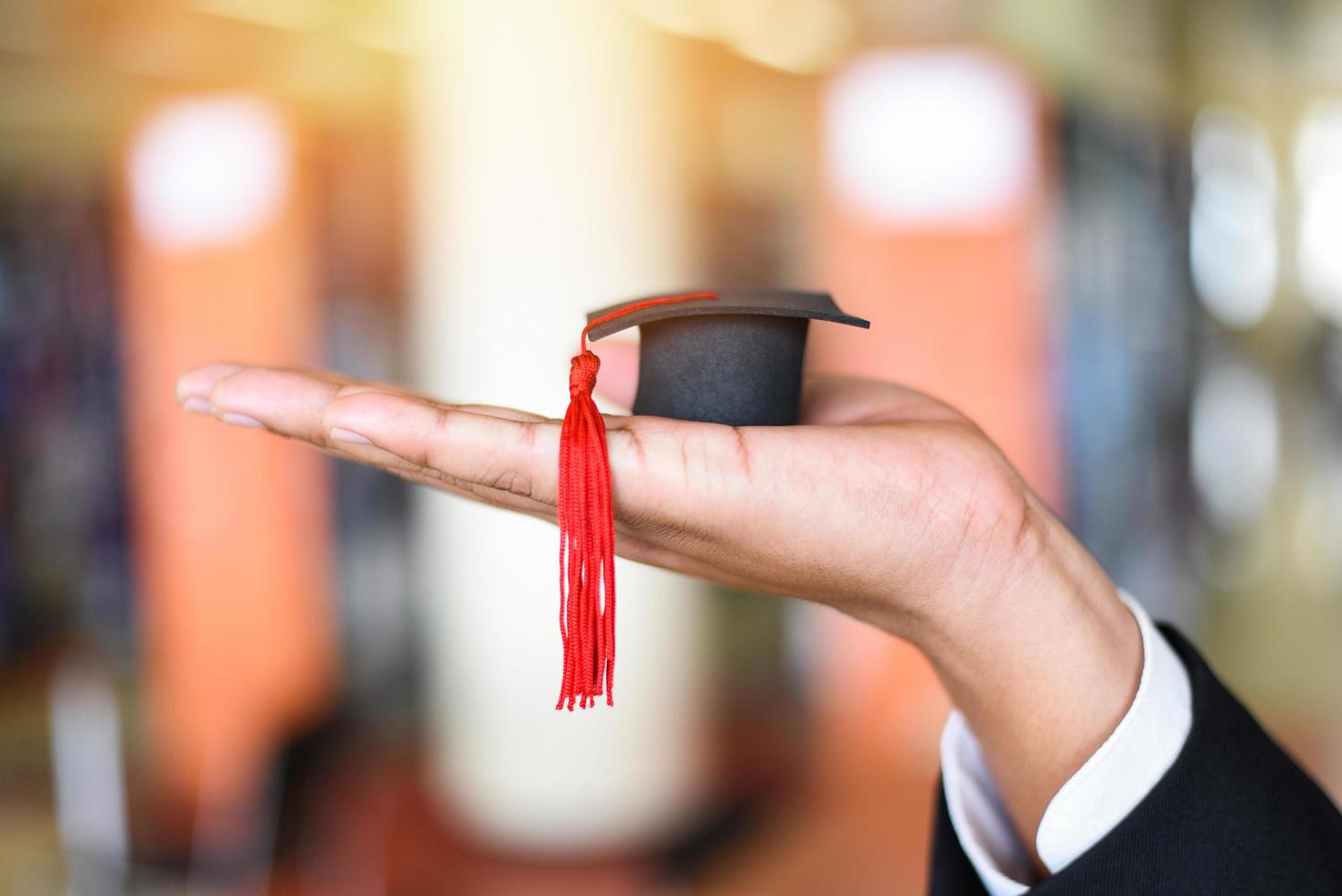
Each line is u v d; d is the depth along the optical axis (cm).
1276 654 430
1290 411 789
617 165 306
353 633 401
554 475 40
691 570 47
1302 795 45
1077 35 450
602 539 39
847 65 360
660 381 55
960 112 355
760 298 54
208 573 377
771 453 41
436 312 311
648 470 40
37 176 493
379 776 326
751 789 324
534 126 301
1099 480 457
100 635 478
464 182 304
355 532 414
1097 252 469
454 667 315
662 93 313
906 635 47
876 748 351
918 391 58
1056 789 45
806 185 371
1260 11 727
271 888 251
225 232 368
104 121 436
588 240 305
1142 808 43
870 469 41
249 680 374
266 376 43
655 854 300
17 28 395
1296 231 801
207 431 375
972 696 46
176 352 376
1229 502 628
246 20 350
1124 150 517
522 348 305
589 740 307
